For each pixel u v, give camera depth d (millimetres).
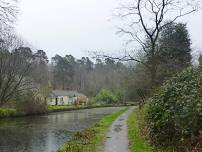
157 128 15555
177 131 13930
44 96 76312
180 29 37625
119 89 106688
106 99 110125
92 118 52438
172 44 36000
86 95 125688
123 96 105750
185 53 37781
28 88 60781
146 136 18312
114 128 28266
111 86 121625
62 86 134500
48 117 55625
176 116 13188
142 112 30266
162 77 34188
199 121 12547
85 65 158500
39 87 75562
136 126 26453
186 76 16797
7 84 56906
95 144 18594
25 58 60562
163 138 14883
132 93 63812
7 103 58438
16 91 58312
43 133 33000
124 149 16625
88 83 133000
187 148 12656
